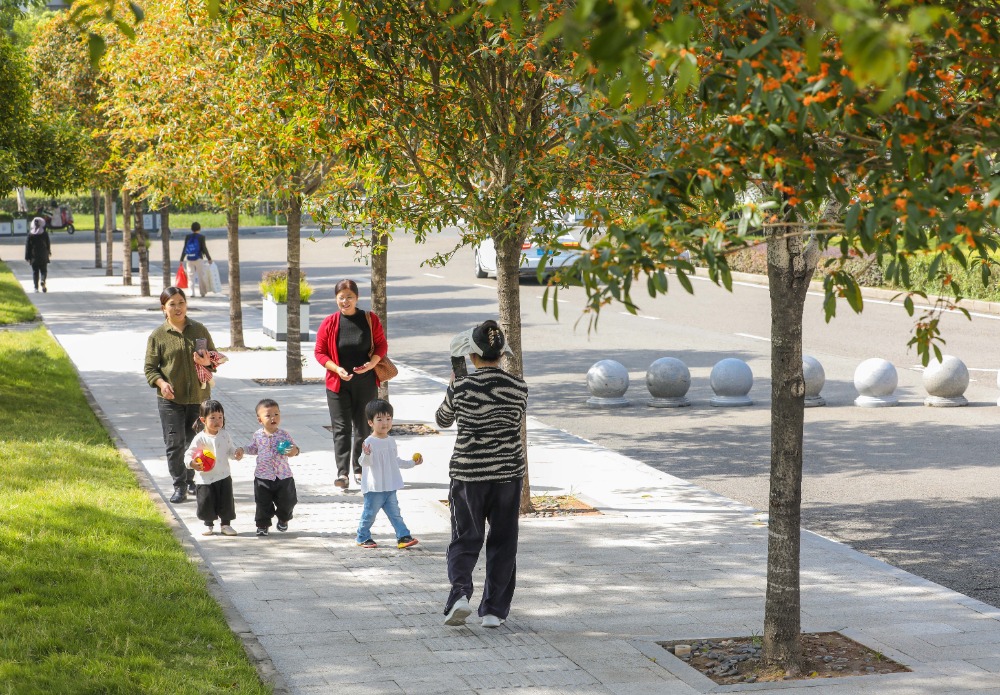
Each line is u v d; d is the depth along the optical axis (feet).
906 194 26.08
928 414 95.81
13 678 36.14
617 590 50.42
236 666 38.73
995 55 29.63
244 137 71.31
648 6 28.58
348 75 55.36
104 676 36.78
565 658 41.52
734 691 38.27
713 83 30.58
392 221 64.80
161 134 93.56
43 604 43.68
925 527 62.64
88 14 26.08
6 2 189.47
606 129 37.70
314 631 44.24
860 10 16.63
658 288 26.89
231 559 54.70
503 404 45.09
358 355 69.00
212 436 58.70
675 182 30.45
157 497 64.75
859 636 44.39
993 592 51.52
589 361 130.93
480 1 47.09
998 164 28.84
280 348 140.36
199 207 477.36
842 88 26.78
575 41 17.46
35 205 448.65
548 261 28.40
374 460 56.54
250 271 269.03
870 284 186.80
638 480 73.87
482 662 41.01
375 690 38.04
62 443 76.54
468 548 44.91
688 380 103.60
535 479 74.23
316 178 106.73
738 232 28.02
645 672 40.04
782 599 40.78
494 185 57.98
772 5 29.25
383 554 55.93
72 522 55.26
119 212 493.36
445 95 57.52
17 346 129.70
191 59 92.63
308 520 62.75
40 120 113.50
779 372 40.70
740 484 73.36
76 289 218.59
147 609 43.73
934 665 41.01
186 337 64.90
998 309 159.94
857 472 76.07
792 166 29.53
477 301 198.08
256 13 57.06
